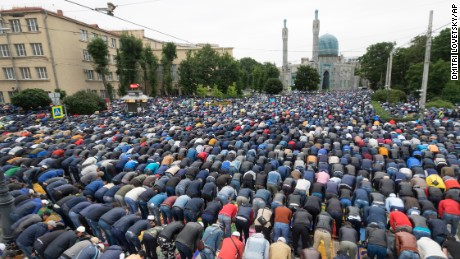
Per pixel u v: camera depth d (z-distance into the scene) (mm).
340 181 10398
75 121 26719
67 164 13398
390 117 27453
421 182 9836
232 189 9805
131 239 7363
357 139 15859
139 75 61719
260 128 19969
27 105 36062
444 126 20234
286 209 7887
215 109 34625
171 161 13266
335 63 118312
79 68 49219
